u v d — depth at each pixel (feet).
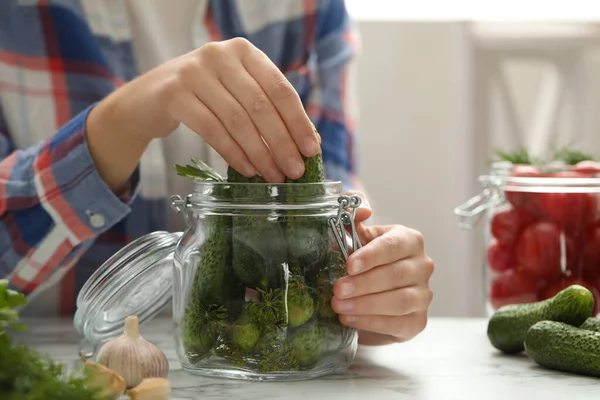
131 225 3.82
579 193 2.77
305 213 1.97
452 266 5.61
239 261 1.93
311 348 1.97
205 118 2.09
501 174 3.07
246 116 2.05
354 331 2.15
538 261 2.80
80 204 2.75
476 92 5.54
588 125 5.57
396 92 5.52
